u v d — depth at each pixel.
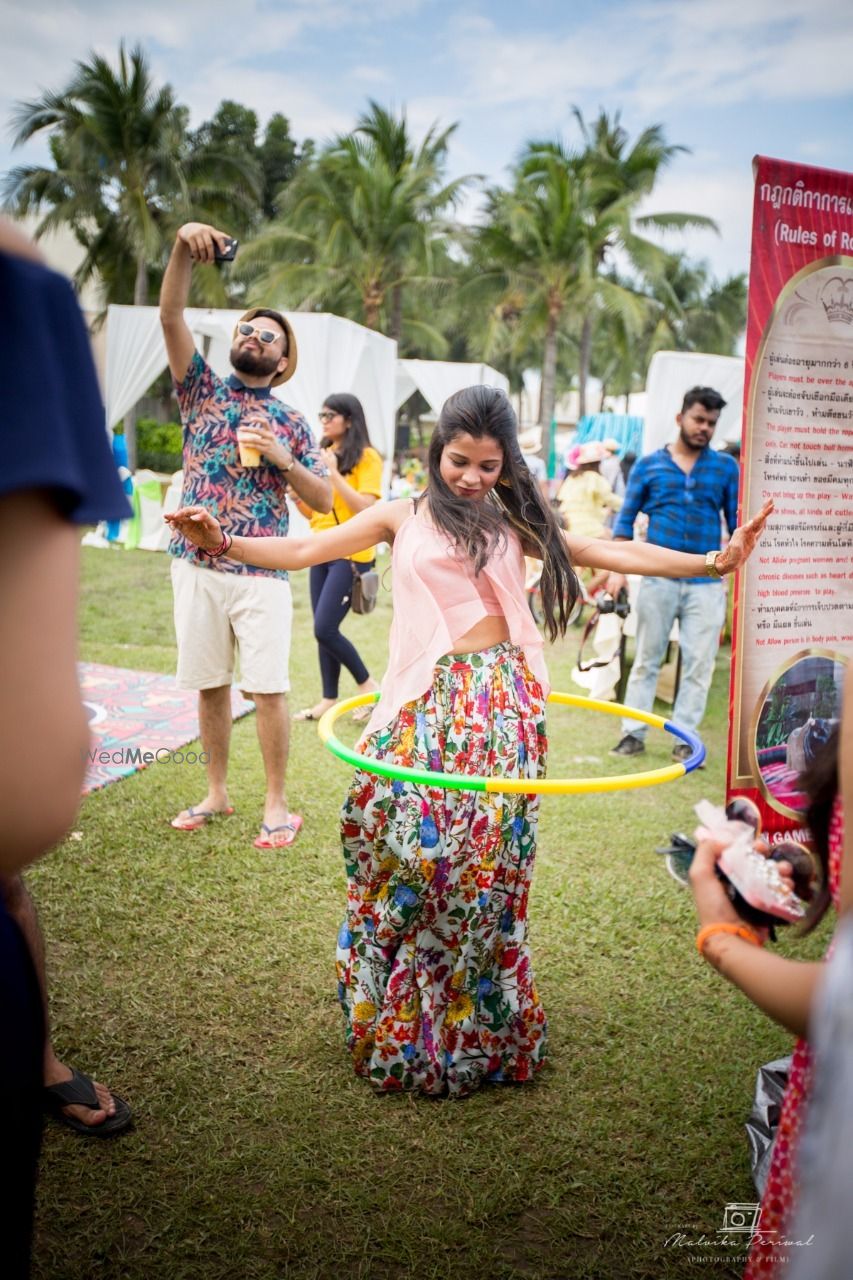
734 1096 2.66
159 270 28.94
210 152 29.86
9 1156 0.99
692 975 3.29
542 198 29.05
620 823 4.70
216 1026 2.85
